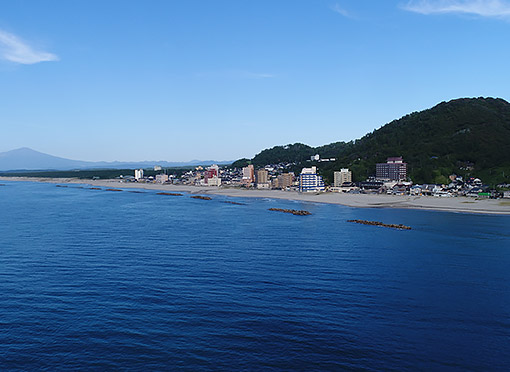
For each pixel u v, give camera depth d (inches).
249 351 1611.7
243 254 3245.6
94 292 2295.8
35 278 2571.4
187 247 3511.3
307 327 1828.2
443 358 1565.0
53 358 1563.7
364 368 1493.6
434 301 2165.4
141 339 1710.1
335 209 6835.6
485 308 2069.4
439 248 3511.3
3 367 1498.5
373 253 3309.5
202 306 2076.8
